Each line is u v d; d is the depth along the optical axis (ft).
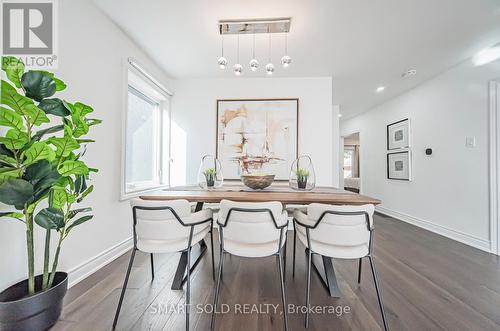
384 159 13.91
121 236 7.20
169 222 4.14
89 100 5.83
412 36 7.03
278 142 10.46
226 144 10.61
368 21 6.35
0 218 3.97
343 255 4.16
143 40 7.51
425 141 10.57
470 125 8.39
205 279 5.77
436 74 9.82
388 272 6.18
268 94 10.56
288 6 5.81
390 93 12.26
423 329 4.01
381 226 10.96
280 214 4.25
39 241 4.60
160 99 10.20
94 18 5.95
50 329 3.92
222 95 10.73
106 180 6.49
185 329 4.01
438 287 5.41
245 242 4.13
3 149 3.19
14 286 3.79
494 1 5.50
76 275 5.45
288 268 6.46
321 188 7.20
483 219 7.94
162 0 5.68
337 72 9.75
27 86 3.36
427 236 9.40
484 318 4.30
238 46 7.80
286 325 3.84
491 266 6.55
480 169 8.05
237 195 5.31
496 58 7.47
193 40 7.48
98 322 4.13
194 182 10.67
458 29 6.64
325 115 10.32
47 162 3.35
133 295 5.02
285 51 8.07
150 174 10.06
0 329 3.40
